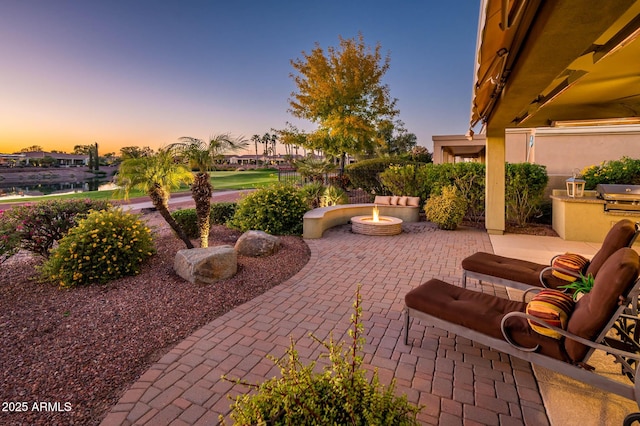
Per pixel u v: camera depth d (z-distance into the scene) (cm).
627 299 158
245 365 239
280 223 720
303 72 1527
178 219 667
